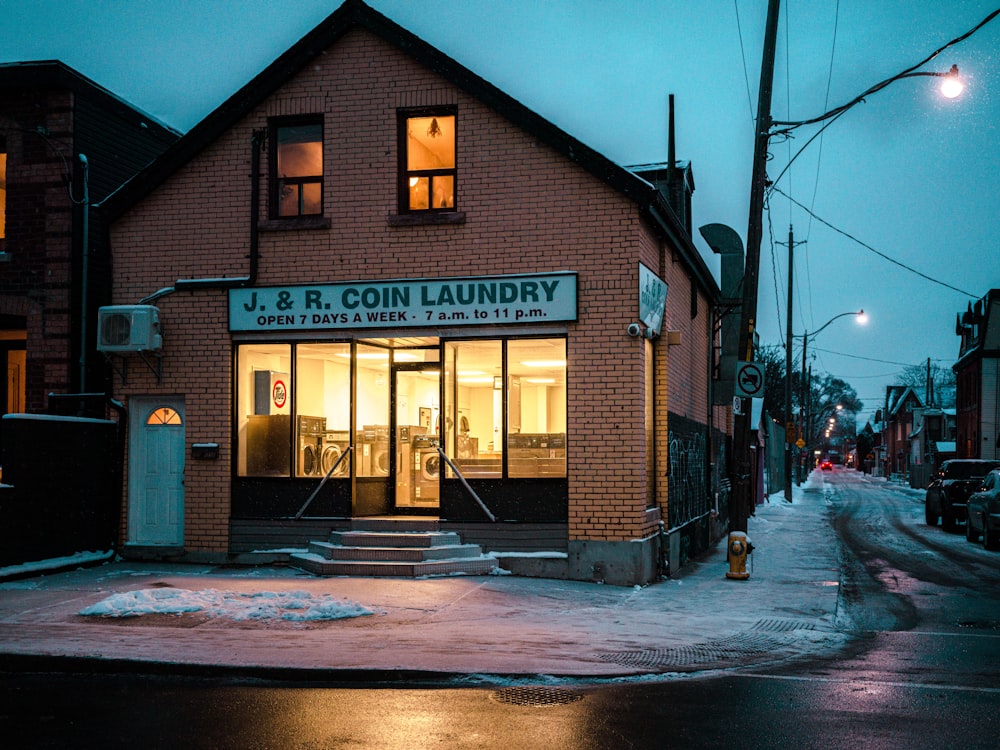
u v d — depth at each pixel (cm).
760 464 3891
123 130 1672
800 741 608
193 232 1460
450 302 1373
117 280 1484
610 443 1322
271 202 1444
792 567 1662
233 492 1434
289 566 1392
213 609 1024
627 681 787
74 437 1392
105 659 805
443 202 1405
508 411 1359
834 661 891
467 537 1362
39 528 1323
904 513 3544
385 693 733
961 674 829
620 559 1312
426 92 1398
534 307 1346
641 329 1330
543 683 775
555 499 1338
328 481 1405
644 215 1353
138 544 1460
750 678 805
